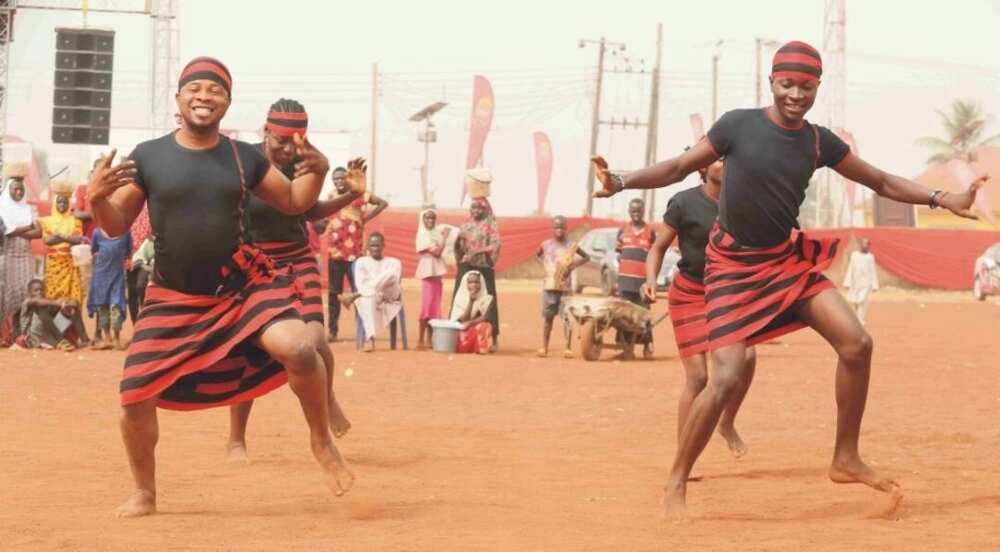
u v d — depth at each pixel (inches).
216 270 326.6
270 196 336.2
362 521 327.3
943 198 354.0
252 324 324.8
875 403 671.1
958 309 1927.9
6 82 1577.3
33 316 929.5
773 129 346.3
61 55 1544.0
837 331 342.6
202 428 530.9
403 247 2381.9
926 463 454.6
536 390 719.1
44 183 3223.4
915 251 2529.5
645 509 354.3
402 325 983.0
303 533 309.9
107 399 633.6
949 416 612.4
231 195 327.0
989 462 456.8
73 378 729.0
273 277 332.8
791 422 583.5
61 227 933.8
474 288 975.0
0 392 656.4
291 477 403.2
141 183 327.9
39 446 470.0
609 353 1008.2
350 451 471.2
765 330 351.6
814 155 348.2
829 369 869.8
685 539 308.5
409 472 421.1
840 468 350.9
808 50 344.2
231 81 333.7
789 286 343.6
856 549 296.4
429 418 588.7
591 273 1801.2
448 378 779.4
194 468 421.4
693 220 417.7
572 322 958.4
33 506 345.7
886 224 3592.5
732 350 339.0
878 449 493.7
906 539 309.9
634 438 522.3
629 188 345.4
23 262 943.7
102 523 321.4
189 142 329.1
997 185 4015.8
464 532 312.0
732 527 327.0
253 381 339.3
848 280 1469.0
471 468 431.5
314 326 427.2
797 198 347.3
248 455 447.8
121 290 932.6
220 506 350.0
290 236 423.8
